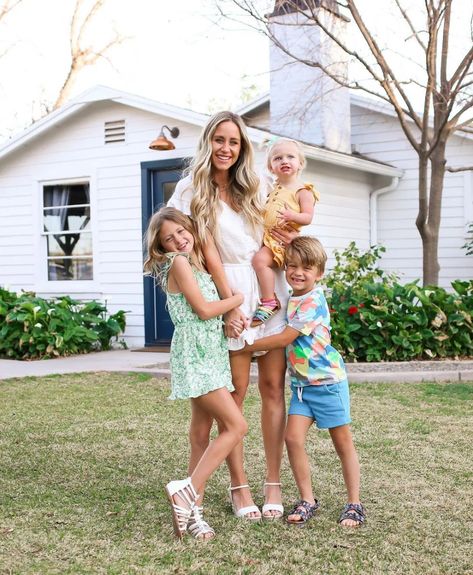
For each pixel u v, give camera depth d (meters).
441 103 9.41
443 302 8.01
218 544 3.16
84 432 5.18
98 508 3.62
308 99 10.92
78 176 10.62
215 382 3.29
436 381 7.10
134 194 10.20
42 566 2.91
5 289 10.54
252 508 3.52
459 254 11.66
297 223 3.60
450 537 3.22
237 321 3.38
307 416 3.51
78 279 10.82
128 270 10.30
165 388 6.90
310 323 3.41
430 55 9.22
